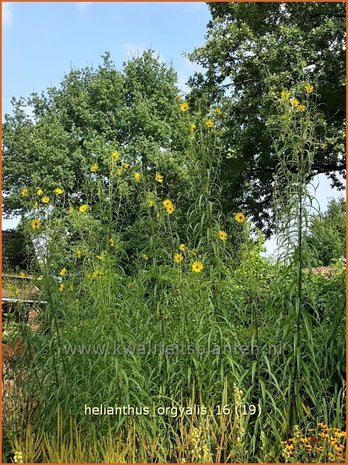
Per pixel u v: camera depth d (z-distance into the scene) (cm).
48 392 470
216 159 503
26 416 501
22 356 494
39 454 430
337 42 1215
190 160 502
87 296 516
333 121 1309
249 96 1348
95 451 412
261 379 427
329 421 421
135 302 500
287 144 459
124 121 2142
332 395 434
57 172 1928
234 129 1396
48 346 473
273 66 1209
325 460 396
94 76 2353
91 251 537
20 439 446
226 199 1438
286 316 440
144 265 545
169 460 419
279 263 441
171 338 464
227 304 482
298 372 415
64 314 478
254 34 1375
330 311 456
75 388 455
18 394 514
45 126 2142
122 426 436
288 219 431
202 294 458
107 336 452
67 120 2212
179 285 463
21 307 525
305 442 391
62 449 409
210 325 450
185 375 448
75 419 432
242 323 488
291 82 1170
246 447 418
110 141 2055
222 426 408
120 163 1878
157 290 500
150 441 418
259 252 516
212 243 462
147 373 465
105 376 448
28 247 494
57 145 2066
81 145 2155
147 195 526
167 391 448
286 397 426
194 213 485
